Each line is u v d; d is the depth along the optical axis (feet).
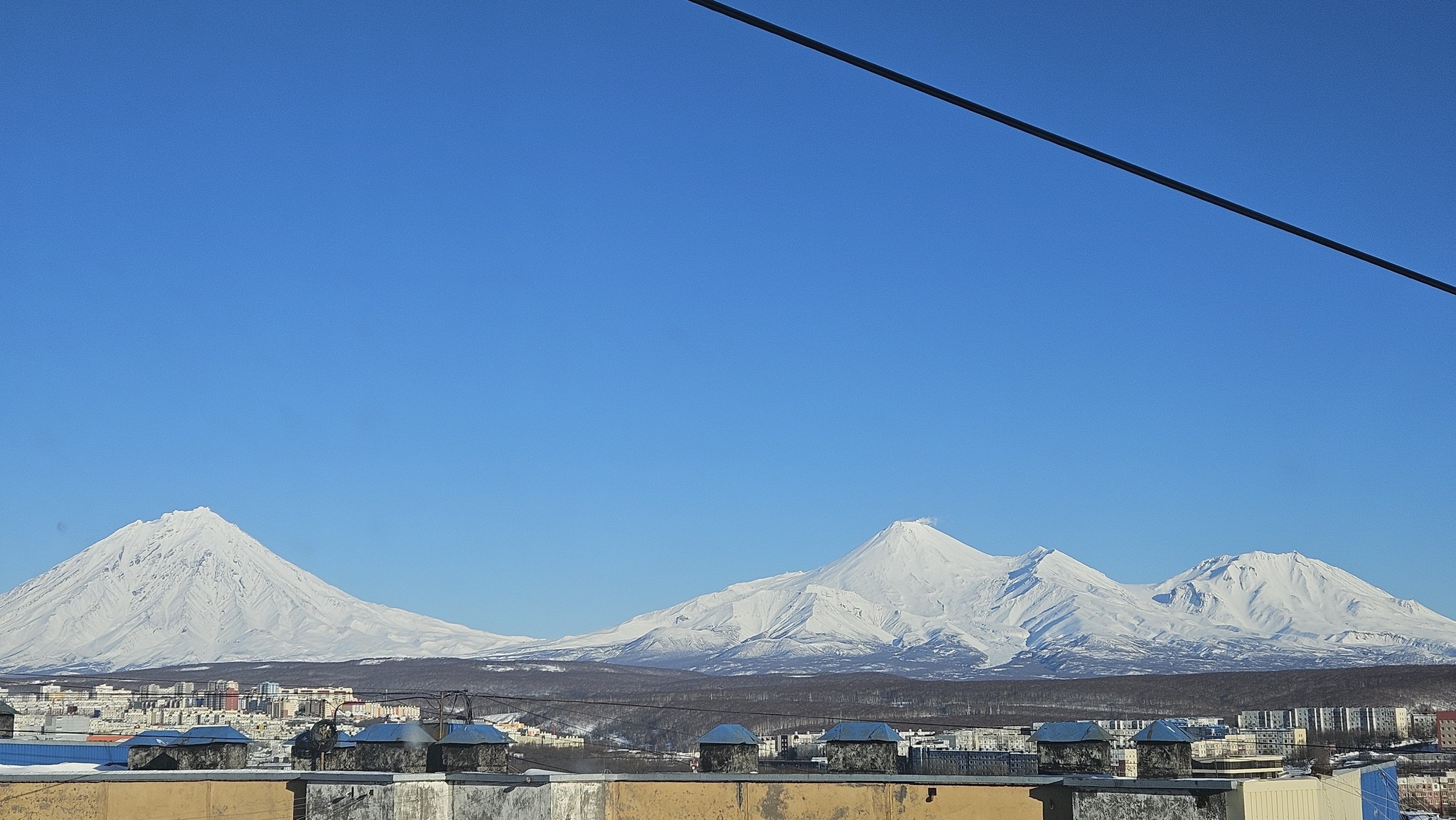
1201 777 170.60
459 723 210.59
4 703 231.71
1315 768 177.47
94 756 212.43
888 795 162.09
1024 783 157.48
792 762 189.26
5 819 162.81
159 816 166.61
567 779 167.94
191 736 188.03
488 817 166.71
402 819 162.61
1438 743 531.09
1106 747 166.40
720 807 168.04
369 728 187.01
